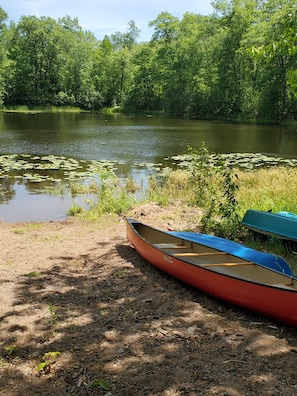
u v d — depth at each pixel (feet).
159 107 216.33
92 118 152.46
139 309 14.39
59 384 10.41
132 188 39.04
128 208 30.94
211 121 145.28
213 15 179.52
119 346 11.98
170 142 77.10
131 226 20.33
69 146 69.15
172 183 39.83
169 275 17.56
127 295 15.67
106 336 12.56
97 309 14.48
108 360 11.32
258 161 56.29
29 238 23.66
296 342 11.98
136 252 20.71
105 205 31.32
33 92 209.97
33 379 10.66
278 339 12.11
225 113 165.37
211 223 24.07
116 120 143.02
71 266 19.04
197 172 38.47
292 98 140.26
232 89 164.25
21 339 12.51
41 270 18.40
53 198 35.83
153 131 100.07
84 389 10.17
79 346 12.05
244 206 27.40
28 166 50.24
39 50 215.31
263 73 147.74
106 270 18.39
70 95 221.66
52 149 65.36
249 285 13.42
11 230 25.48
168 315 13.87
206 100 170.91
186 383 10.21
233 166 51.93
